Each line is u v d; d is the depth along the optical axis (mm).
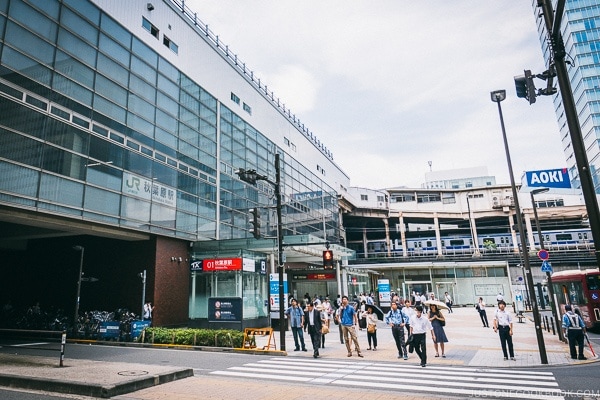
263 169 35969
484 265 50219
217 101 30281
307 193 45500
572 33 73250
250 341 15969
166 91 24922
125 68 21859
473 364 11867
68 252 24500
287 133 42281
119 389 8062
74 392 8102
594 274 20219
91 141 19094
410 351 12766
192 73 27734
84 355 14352
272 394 8078
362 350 15398
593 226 5250
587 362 11711
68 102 18156
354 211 68062
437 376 10094
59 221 17719
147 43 23812
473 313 36062
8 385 8875
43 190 16469
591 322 19859
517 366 11398
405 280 52375
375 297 39031
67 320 21422
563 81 5820
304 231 43000
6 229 21688
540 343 11828
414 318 11953
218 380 9641
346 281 38188
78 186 18094
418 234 86812
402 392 8336
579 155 5500
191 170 26281
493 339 17859
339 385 9117
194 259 25047
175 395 8008
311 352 15109
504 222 78562
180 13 27344
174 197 24359
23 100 16094
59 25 18188
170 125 24859
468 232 85250
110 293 22812
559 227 73438
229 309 21062
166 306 22734
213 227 27781
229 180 30438
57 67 17812
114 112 20719
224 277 24062
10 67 15750
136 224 21219
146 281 22375
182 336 17078
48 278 24484
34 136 16359
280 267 15727
